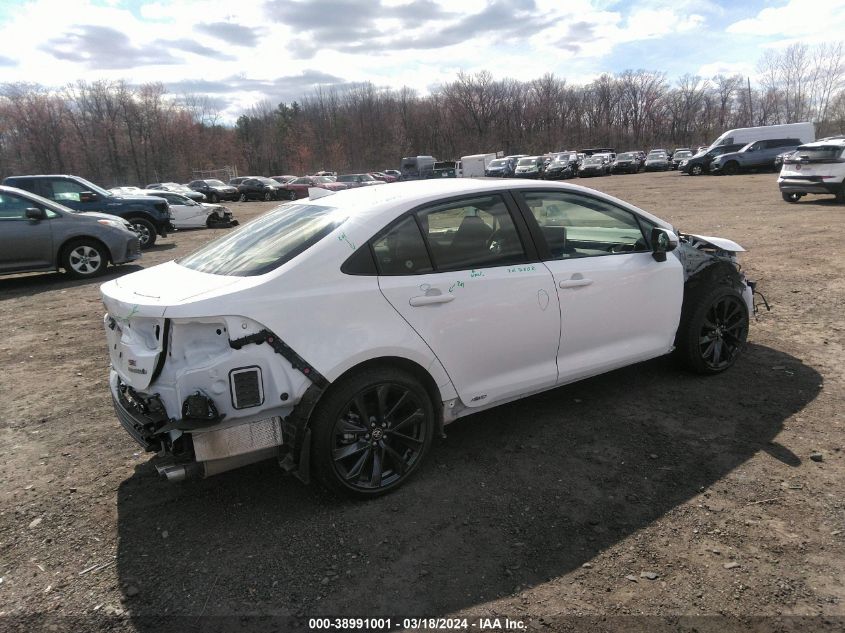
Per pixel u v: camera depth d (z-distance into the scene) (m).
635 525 2.78
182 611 2.37
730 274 4.45
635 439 3.59
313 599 2.41
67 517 3.05
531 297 3.46
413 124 88.25
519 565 2.55
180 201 19.33
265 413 2.77
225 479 3.36
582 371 3.78
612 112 97.19
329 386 2.86
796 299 6.43
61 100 77.00
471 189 3.44
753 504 2.88
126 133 78.75
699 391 4.21
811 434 3.51
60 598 2.47
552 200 3.75
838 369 4.45
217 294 2.68
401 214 3.16
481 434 3.77
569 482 3.17
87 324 7.00
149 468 3.54
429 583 2.47
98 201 13.28
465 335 3.25
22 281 10.21
